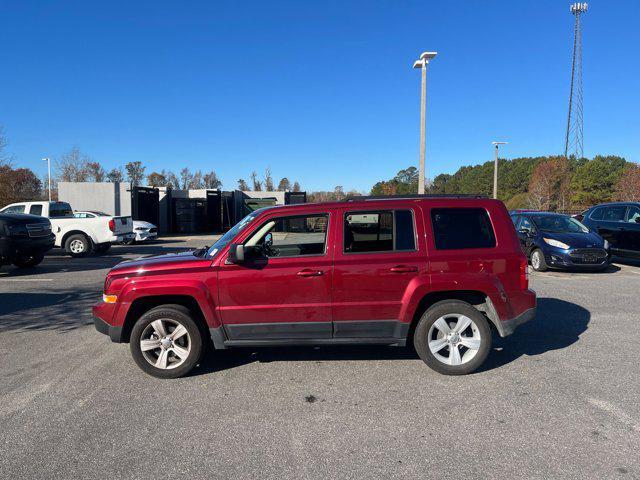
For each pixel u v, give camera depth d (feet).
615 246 40.37
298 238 15.05
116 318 15.02
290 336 15.03
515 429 11.46
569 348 17.66
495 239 15.14
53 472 9.78
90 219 50.44
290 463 10.07
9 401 13.39
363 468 9.84
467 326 14.98
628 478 9.38
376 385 14.30
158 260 15.84
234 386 14.38
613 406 12.67
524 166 282.15
